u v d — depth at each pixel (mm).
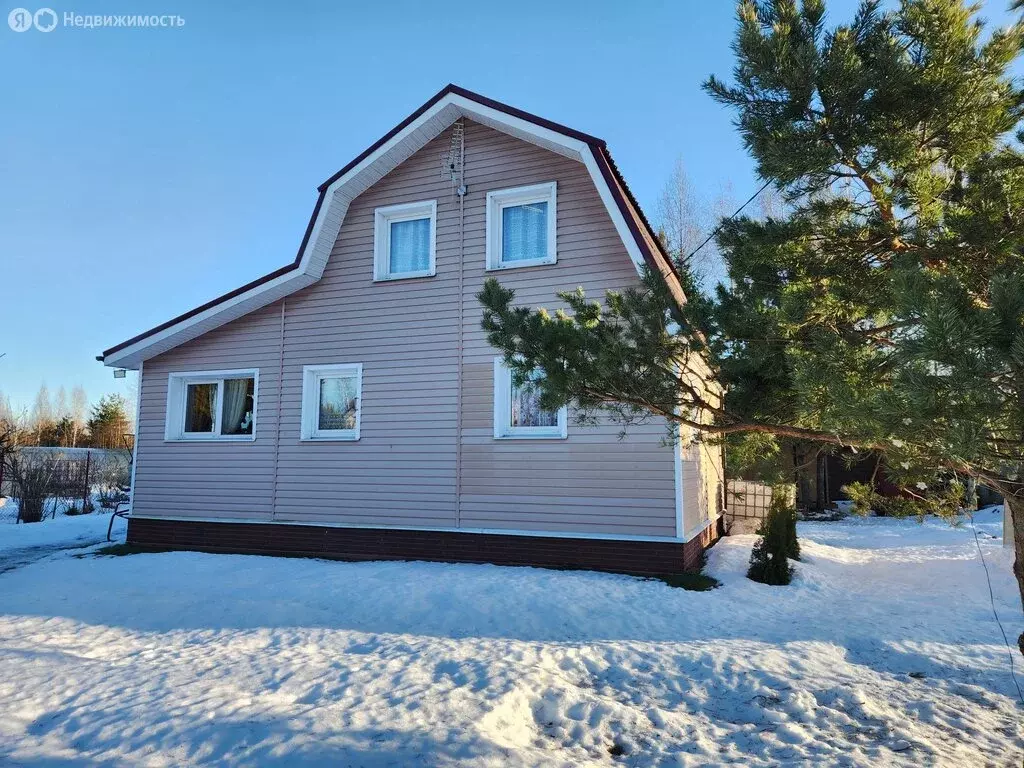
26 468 19609
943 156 4789
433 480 10586
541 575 9109
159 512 12258
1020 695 5055
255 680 5195
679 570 9133
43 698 4883
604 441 9703
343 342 11438
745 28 4559
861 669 5633
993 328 2699
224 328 12281
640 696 5090
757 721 4648
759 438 6094
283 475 11516
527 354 4766
